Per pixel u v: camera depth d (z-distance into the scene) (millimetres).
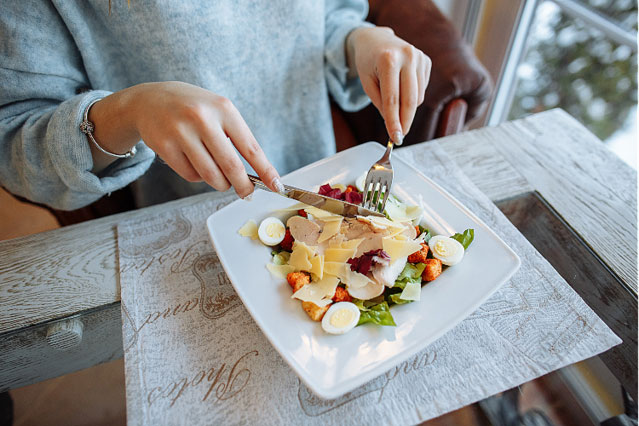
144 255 773
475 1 1628
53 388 609
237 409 585
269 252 705
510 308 682
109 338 668
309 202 693
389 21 1326
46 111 784
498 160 939
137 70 927
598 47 1525
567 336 647
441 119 1211
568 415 572
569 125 1019
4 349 647
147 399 593
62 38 798
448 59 1153
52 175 820
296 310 623
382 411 579
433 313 611
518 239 779
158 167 1120
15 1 714
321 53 1071
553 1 1519
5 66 741
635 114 1566
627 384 597
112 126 670
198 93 612
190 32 839
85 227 830
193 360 634
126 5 788
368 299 637
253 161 622
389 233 688
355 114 1394
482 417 572
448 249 674
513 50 1623
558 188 882
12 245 800
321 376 547
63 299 720
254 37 949
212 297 711
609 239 788
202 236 806
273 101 1083
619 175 902
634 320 676
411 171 810
